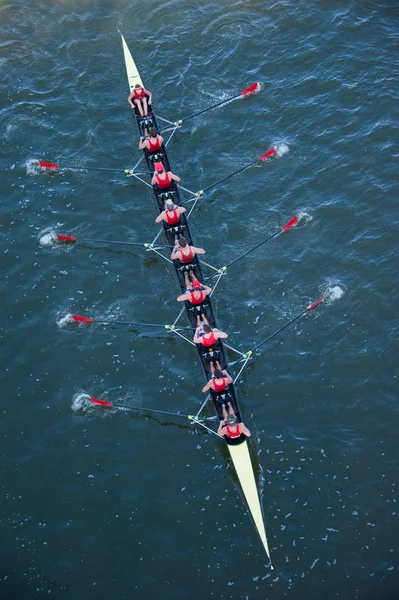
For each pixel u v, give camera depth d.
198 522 21.39
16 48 37.09
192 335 25.78
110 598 20.17
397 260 27.09
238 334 25.78
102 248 28.91
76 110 34.19
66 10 38.66
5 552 21.20
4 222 29.91
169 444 23.16
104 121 33.62
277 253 28.03
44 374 25.22
